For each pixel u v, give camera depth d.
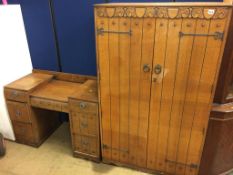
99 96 1.82
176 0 1.83
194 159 1.78
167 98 1.64
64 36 2.26
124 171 2.03
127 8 1.44
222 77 1.57
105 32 1.57
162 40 1.46
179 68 1.51
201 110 1.59
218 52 1.39
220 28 1.33
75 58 2.33
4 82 2.18
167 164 1.89
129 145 1.94
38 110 2.29
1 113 2.31
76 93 2.01
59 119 2.73
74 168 2.07
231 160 1.90
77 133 2.08
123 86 1.71
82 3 2.04
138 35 1.50
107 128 1.94
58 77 2.48
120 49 1.59
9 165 2.11
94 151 2.10
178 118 1.68
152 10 1.40
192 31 1.38
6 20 2.08
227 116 1.62
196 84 1.52
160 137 1.80
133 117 1.80
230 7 1.26
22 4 2.23
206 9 1.30
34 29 2.33
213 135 1.70
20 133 2.35
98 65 1.71
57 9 2.15
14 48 2.24
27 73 2.49
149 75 1.60
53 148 2.35
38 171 2.04
